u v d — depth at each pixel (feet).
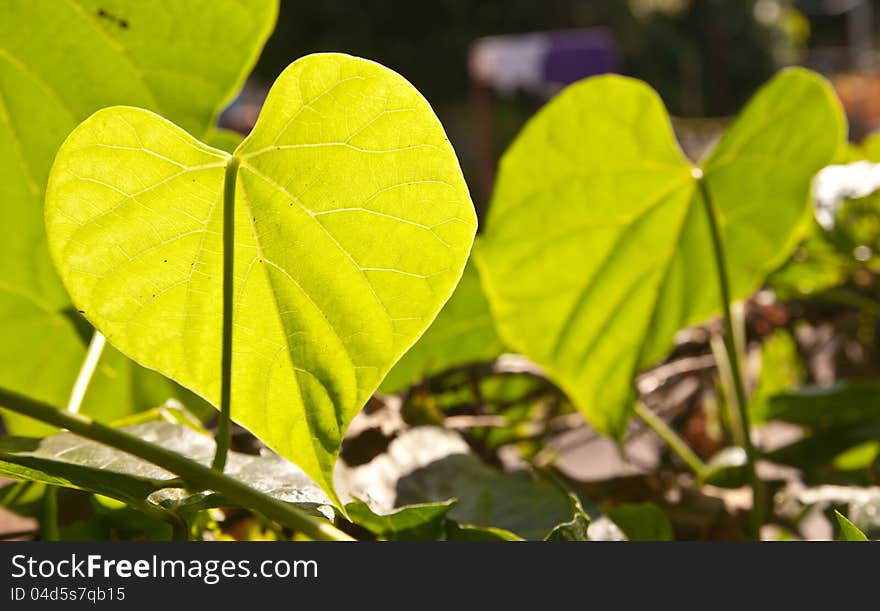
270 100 1.48
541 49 23.20
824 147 2.19
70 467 1.45
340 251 1.48
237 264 1.49
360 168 1.47
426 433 1.90
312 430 1.47
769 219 2.23
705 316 2.24
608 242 2.20
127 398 2.01
